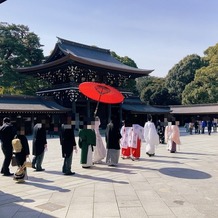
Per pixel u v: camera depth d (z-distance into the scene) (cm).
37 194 658
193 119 5022
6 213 534
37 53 4872
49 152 1499
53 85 3897
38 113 3200
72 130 883
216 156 1268
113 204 578
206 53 7325
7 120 884
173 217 502
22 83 4678
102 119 4044
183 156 1271
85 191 679
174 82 7150
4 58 4462
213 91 5469
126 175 860
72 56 3200
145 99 6644
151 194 648
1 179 819
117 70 3769
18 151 757
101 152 1081
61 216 514
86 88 936
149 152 1260
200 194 646
